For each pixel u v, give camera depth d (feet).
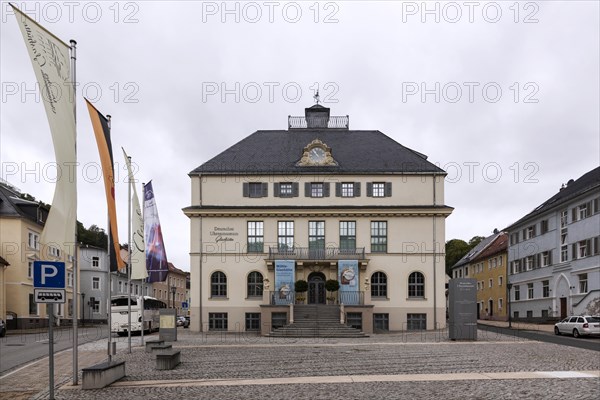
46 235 42.63
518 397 40.83
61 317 213.46
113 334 145.07
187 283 409.08
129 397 42.70
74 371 48.70
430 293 143.02
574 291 168.14
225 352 80.07
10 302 177.37
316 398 41.42
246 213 145.38
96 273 254.06
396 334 129.18
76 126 45.01
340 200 146.92
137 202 86.38
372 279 144.46
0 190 184.75
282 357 71.92
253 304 143.64
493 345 91.50
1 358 79.41
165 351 63.26
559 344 94.22
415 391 43.88
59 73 43.47
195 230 145.79
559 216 180.55
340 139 161.27
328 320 128.98
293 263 141.49
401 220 145.48
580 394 41.81
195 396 42.80
